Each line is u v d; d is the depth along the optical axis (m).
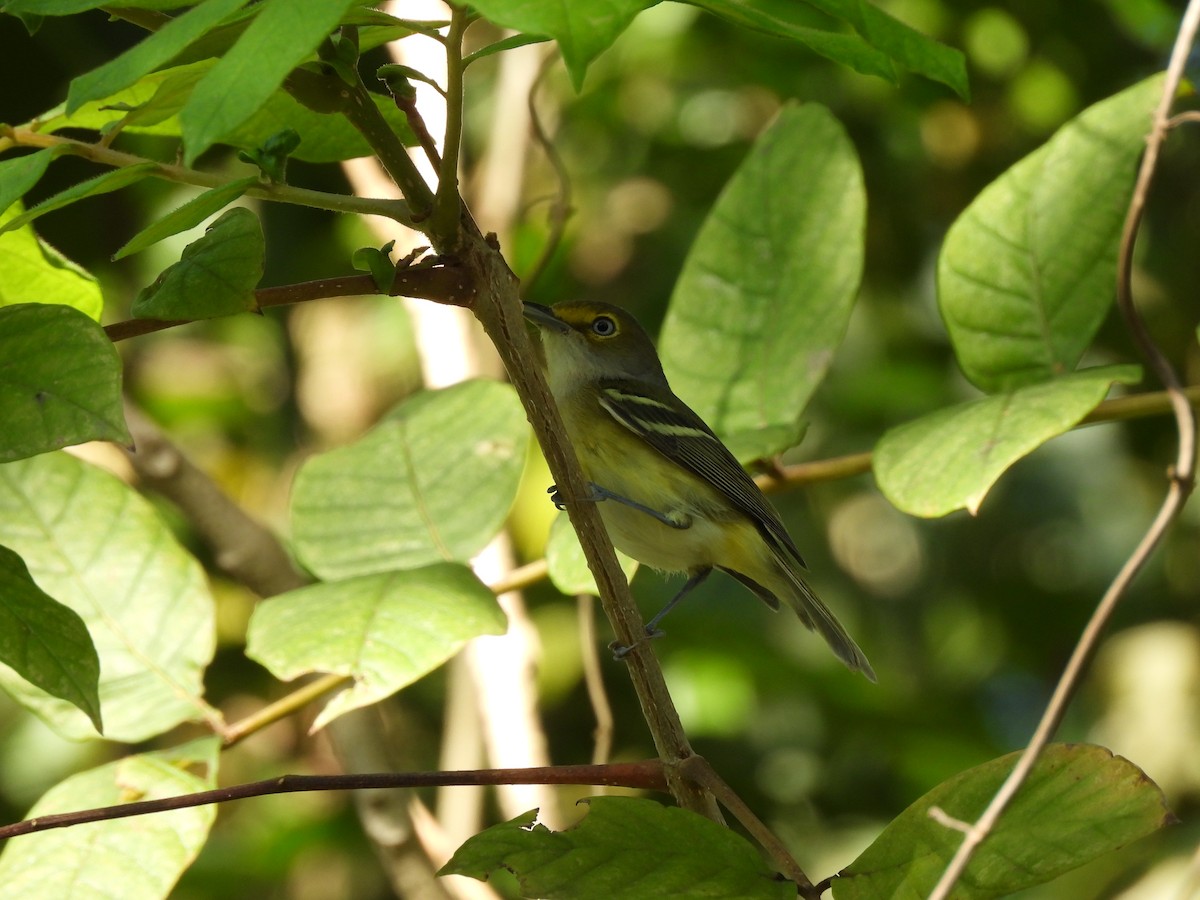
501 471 8.00
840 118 15.63
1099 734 15.66
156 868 6.20
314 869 14.32
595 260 16.80
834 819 13.50
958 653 16.36
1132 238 6.29
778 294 8.17
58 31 11.43
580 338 9.95
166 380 16.33
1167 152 15.42
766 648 13.98
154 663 7.00
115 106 5.25
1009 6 15.14
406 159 4.89
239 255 4.73
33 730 13.73
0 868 6.19
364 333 15.91
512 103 11.80
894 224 15.98
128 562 7.20
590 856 4.84
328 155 5.97
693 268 8.31
